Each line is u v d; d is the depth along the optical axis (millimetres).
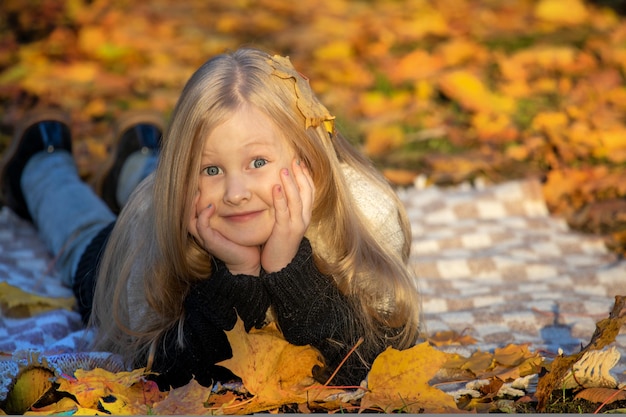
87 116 5832
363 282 2539
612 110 5664
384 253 2605
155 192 2449
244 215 2402
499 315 3256
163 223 2439
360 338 2461
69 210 3732
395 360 2441
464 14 8156
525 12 8125
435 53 6898
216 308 2486
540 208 4359
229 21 8070
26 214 4266
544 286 3588
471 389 2588
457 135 5402
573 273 3668
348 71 6586
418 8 8516
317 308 2490
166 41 7477
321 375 2531
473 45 6930
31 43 7344
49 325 3166
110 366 2635
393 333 2588
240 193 2336
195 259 2523
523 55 6594
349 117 5734
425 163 5035
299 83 2498
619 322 2396
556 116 5426
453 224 4215
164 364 2551
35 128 4207
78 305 3293
